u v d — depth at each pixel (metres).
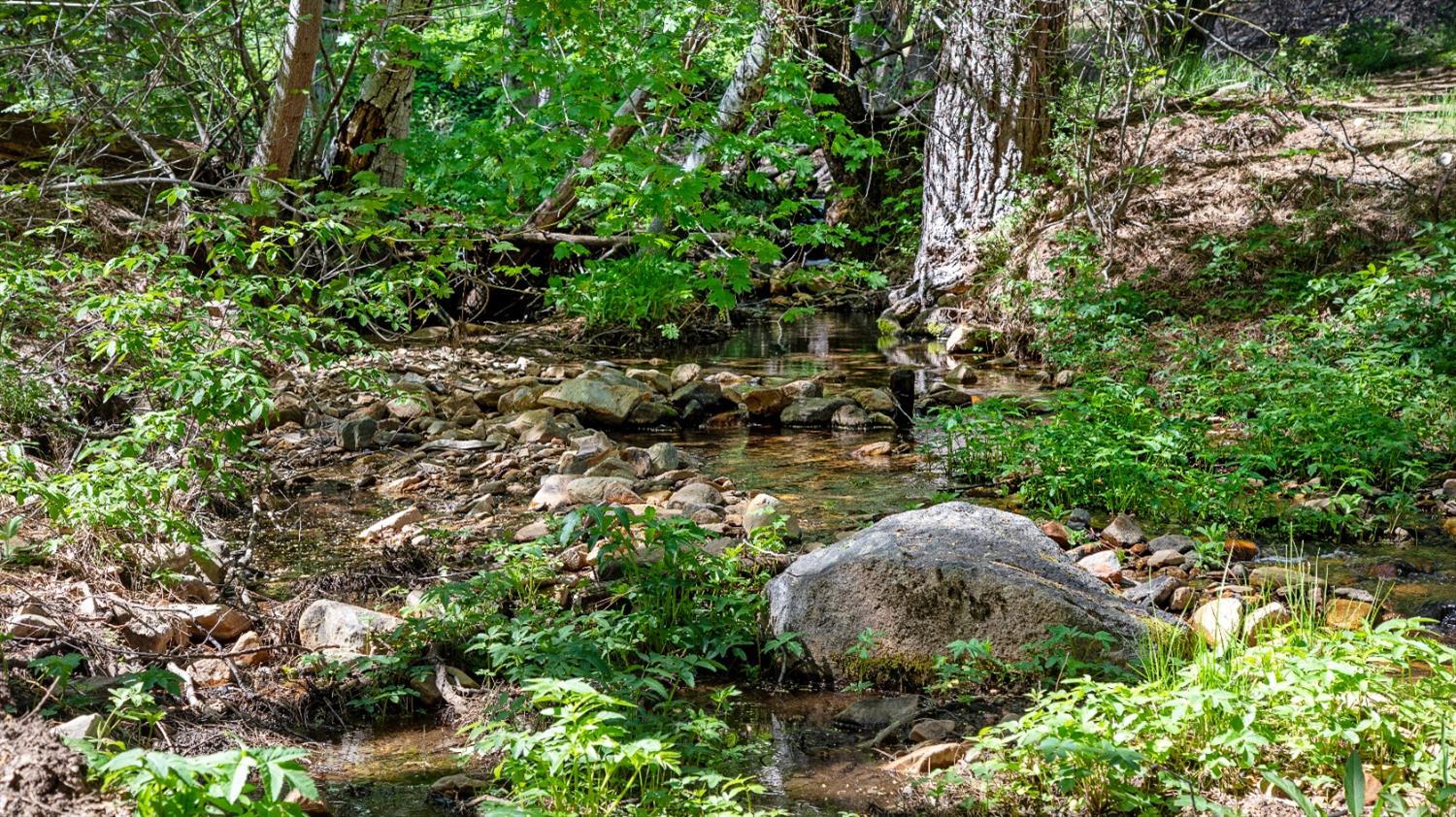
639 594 4.52
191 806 2.12
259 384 5.06
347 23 10.94
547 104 10.13
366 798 3.25
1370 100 15.17
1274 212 11.99
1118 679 3.94
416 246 9.35
